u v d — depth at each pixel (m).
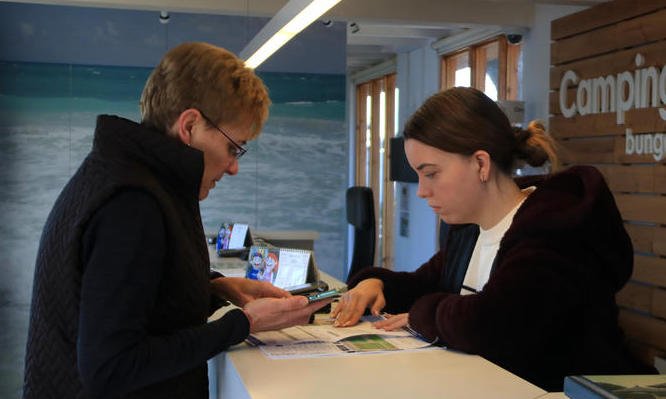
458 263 1.94
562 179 1.63
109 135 1.27
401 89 10.02
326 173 8.51
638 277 4.83
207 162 1.37
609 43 5.05
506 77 7.42
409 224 9.29
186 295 1.28
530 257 1.49
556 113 5.73
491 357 1.48
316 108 8.43
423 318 1.60
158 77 1.35
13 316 7.66
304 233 5.23
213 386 1.72
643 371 1.62
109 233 1.15
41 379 1.22
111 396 1.15
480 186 1.67
